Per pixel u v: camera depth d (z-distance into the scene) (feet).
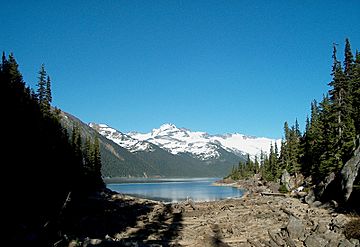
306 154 273.75
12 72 170.30
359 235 83.87
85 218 143.13
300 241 91.66
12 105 140.26
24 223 109.50
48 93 209.15
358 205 125.08
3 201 119.75
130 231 124.57
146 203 226.38
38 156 153.48
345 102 199.21
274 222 126.62
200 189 484.74
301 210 141.79
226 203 205.05
